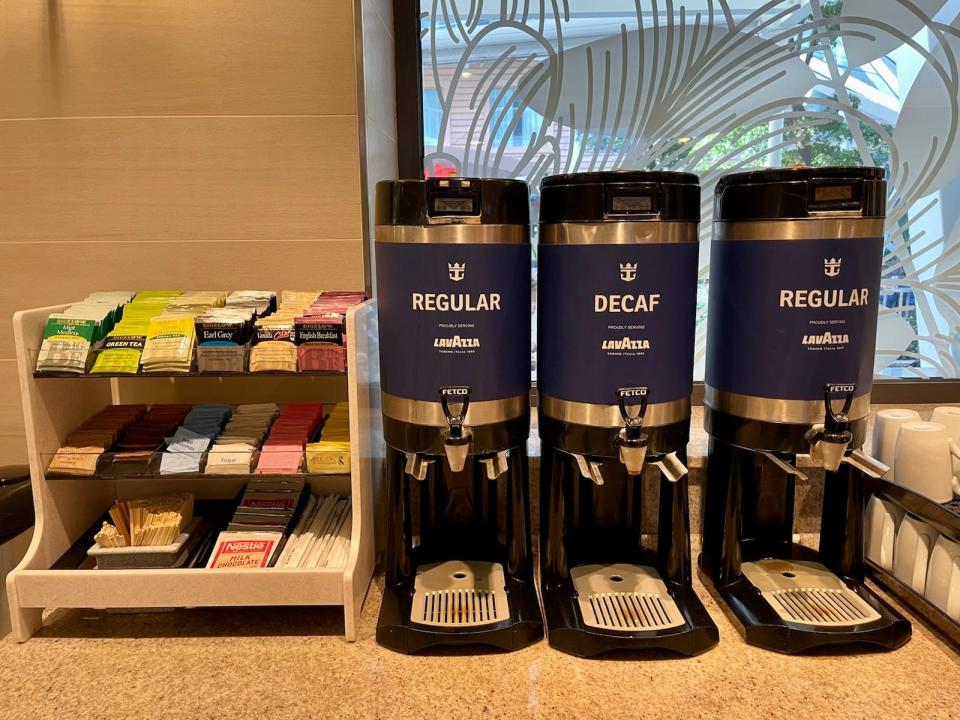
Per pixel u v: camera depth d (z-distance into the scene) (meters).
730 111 1.27
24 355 0.85
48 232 1.05
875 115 1.28
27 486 0.98
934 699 0.74
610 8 1.23
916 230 1.32
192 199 1.04
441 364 0.79
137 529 0.89
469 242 0.77
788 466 0.83
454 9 1.24
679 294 0.78
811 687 0.76
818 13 1.24
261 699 0.76
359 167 1.03
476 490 0.99
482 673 0.79
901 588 0.92
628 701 0.75
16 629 0.86
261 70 1.00
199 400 1.12
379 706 0.75
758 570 0.95
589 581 0.92
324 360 0.87
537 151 1.29
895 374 1.37
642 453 0.77
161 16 0.99
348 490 1.12
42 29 0.99
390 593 0.90
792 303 0.79
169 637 0.88
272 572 0.85
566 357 0.80
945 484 0.91
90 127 1.02
